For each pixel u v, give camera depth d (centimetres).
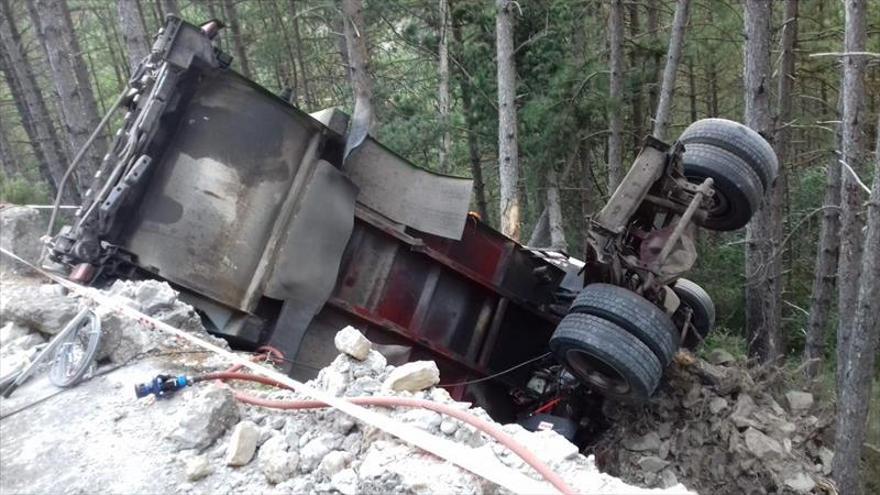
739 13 1548
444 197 668
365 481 291
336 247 592
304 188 588
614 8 1343
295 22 2077
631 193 618
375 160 650
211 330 542
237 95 563
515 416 776
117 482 321
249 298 554
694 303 748
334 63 2172
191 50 535
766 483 630
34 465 338
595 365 607
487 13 1433
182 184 543
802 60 1634
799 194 1669
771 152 677
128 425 361
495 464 291
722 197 668
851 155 781
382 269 657
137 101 581
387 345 666
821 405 730
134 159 531
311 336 620
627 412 675
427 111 1581
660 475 637
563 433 661
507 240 735
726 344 1119
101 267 514
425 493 277
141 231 529
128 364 420
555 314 770
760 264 1008
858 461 629
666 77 1098
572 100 1409
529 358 780
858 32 755
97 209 521
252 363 410
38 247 580
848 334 780
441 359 714
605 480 302
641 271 611
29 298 468
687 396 671
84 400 386
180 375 403
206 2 2056
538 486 271
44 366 424
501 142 1085
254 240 563
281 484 312
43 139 1630
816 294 1105
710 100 2103
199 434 341
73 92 1120
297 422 346
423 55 1678
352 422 337
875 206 588
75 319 425
